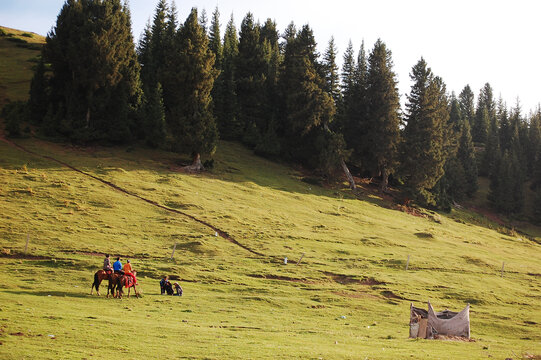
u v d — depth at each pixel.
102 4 85.75
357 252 54.72
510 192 114.56
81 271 37.66
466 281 47.69
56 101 84.81
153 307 28.58
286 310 32.31
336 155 91.44
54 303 25.70
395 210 87.50
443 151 99.25
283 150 100.56
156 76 97.00
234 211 64.19
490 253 66.44
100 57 80.94
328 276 44.75
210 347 18.14
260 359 16.69
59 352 15.42
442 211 99.00
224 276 41.06
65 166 69.38
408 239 66.00
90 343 17.11
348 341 22.59
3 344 15.60
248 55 111.75
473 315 35.66
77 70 80.88
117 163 75.44
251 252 50.41
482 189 130.75
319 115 94.94
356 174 106.44
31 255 40.81
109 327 20.31
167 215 58.53
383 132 96.56
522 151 141.38
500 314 36.50
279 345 19.69
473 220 100.12
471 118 189.38
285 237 57.06
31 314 21.09
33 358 14.48
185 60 81.88
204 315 27.62
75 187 61.94
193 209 61.97
